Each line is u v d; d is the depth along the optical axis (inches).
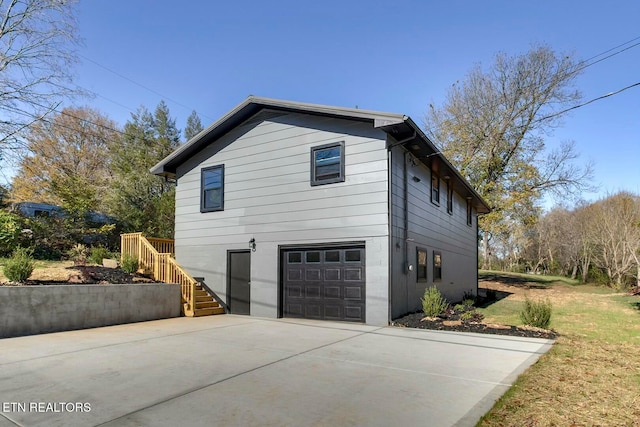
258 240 455.5
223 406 153.8
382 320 367.2
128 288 390.9
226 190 490.0
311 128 429.1
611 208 1005.2
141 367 212.8
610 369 214.7
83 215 653.9
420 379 192.5
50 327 326.3
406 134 389.4
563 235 1315.2
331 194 407.8
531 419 142.9
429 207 505.7
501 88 944.9
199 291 485.1
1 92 612.1
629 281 916.6
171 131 1407.5
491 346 273.9
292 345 276.2
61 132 1055.6
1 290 298.8
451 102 994.7
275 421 138.9
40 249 561.3
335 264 403.2
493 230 924.6
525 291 839.1
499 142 946.1
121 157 1132.5
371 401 160.1
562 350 262.8
